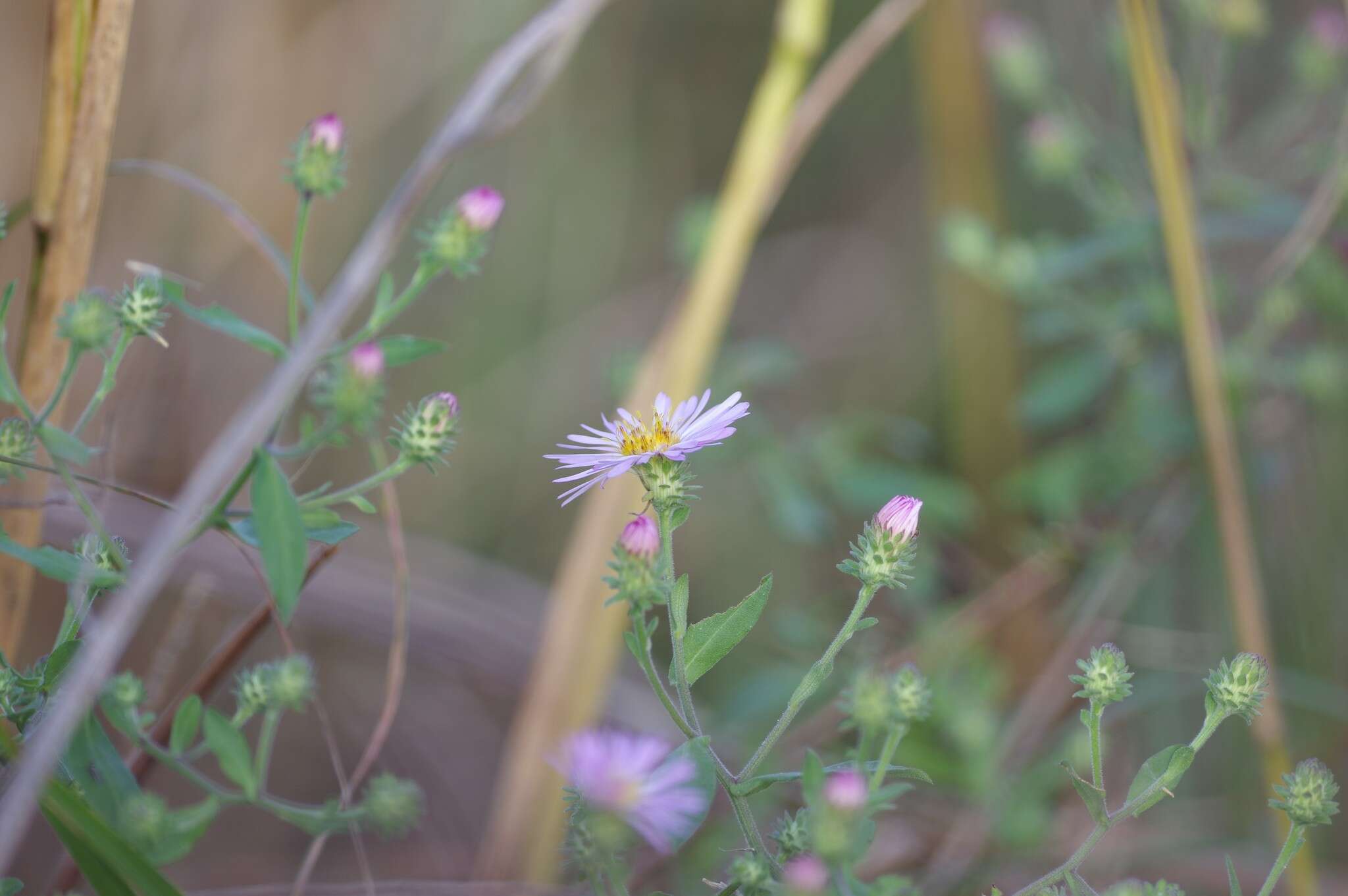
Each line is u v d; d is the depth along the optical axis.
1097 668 0.50
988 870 0.68
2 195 0.75
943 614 0.81
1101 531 0.80
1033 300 0.83
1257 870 0.69
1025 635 0.82
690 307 0.69
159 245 0.84
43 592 0.76
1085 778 0.71
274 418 0.51
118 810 0.50
